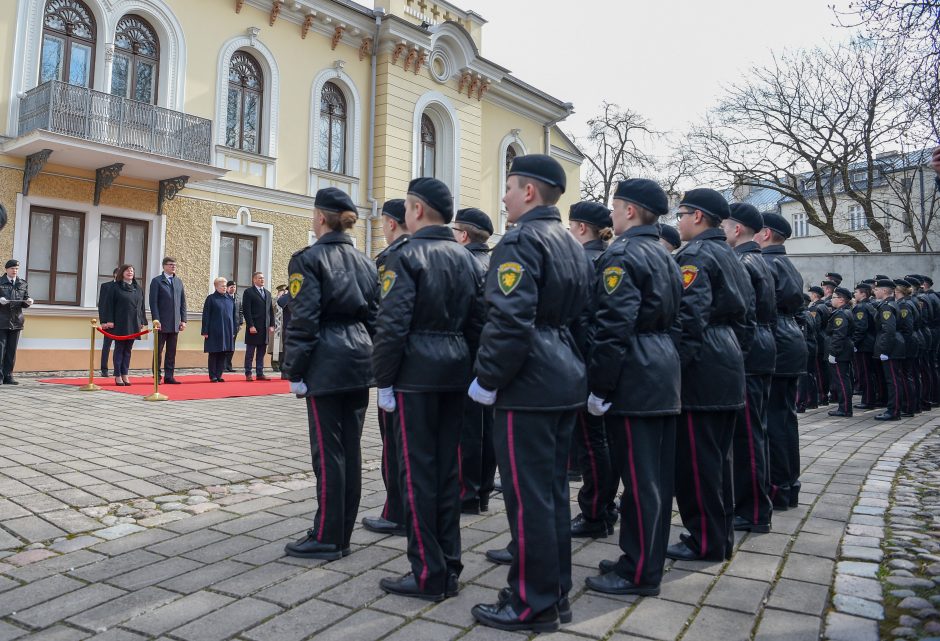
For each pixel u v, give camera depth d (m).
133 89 13.85
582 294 3.00
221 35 15.03
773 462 4.68
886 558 3.66
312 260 3.59
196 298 14.66
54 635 2.74
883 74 16.64
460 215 4.92
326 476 3.61
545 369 2.80
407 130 18.59
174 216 14.32
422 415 3.15
